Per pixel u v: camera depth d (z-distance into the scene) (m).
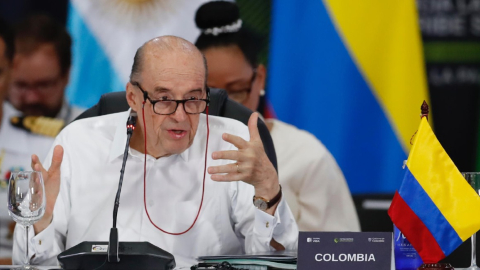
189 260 8.22
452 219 6.54
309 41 13.26
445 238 6.55
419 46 13.27
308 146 13.17
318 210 13.05
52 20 12.90
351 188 13.23
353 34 13.25
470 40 13.26
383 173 13.25
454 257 7.79
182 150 7.87
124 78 13.02
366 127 13.29
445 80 13.30
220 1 13.03
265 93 13.27
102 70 13.00
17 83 12.83
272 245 8.00
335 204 13.14
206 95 7.91
